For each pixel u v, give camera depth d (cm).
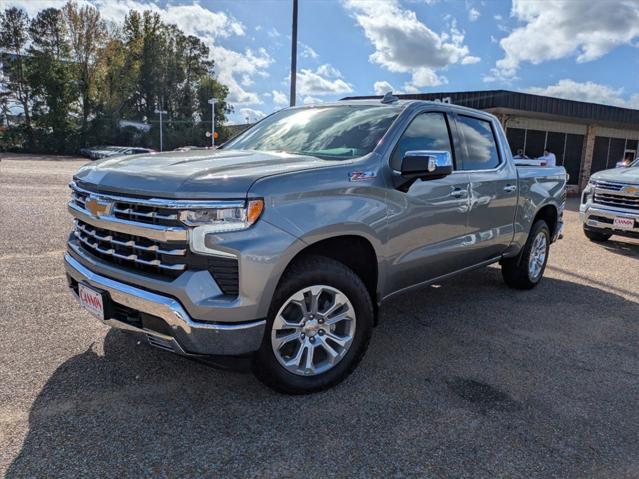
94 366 336
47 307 437
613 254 817
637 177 830
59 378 319
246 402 301
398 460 253
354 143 360
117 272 285
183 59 7538
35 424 269
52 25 5466
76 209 321
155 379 323
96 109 5769
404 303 512
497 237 479
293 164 307
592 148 2253
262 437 267
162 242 266
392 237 346
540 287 593
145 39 6925
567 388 339
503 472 248
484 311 494
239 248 259
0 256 606
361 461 251
